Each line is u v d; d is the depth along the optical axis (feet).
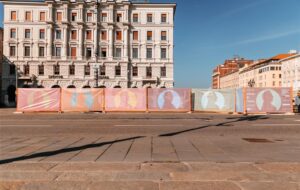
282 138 32.19
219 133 36.88
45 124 47.42
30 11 192.34
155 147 26.08
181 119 57.98
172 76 197.16
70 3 192.65
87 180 15.16
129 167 18.06
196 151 24.17
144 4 196.65
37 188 13.88
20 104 78.13
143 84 195.62
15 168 17.83
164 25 197.67
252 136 33.91
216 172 16.80
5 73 190.90
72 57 192.75
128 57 195.42
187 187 14.01
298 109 84.48
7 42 190.90
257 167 18.04
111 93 78.43
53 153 23.09
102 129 40.70
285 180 15.17
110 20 194.29
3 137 32.53
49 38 190.70
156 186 14.15
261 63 324.80
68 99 78.23
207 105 78.59
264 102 74.28
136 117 62.95
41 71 192.13
